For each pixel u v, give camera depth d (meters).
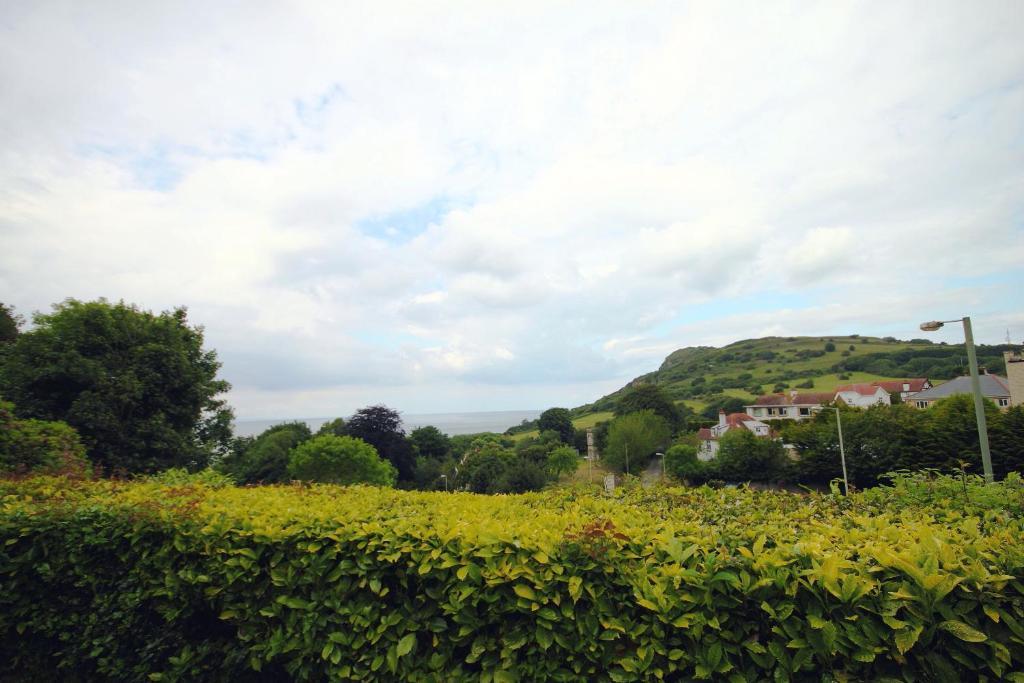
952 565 2.41
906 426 37.25
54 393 18.62
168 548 3.86
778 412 79.56
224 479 8.17
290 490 5.62
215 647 3.68
